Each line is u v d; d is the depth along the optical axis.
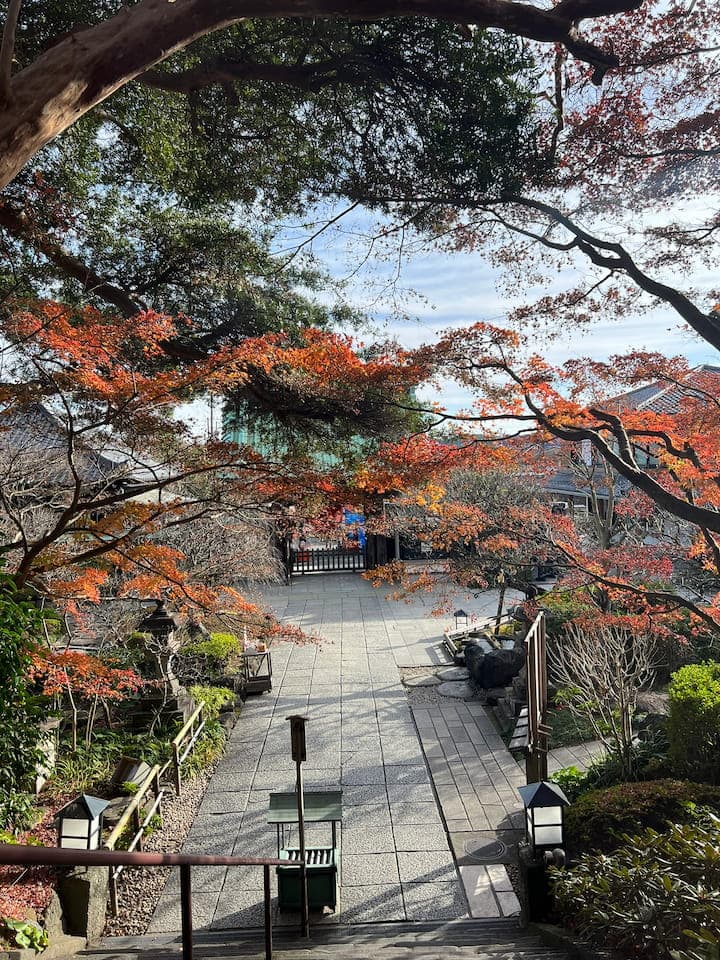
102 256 9.03
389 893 7.37
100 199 9.23
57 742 9.05
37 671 6.73
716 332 6.91
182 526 11.65
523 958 5.21
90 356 6.09
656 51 6.80
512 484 14.03
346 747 11.05
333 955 5.71
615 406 9.80
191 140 8.83
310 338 7.48
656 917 4.64
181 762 9.82
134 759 8.84
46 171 8.52
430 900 7.23
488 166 7.05
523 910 6.81
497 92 6.99
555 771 9.91
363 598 21.31
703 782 8.32
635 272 7.19
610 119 6.99
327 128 8.09
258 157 8.62
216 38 7.50
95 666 6.54
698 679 8.80
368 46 7.29
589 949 5.12
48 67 4.18
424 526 13.83
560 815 6.66
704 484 8.20
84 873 6.40
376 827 8.67
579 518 14.88
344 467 7.53
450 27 6.88
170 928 6.82
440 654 15.73
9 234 8.37
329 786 9.76
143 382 6.24
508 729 11.35
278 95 8.17
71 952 5.99
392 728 11.76
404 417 8.92
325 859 7.18
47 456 8.05
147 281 9.20
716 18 6.61
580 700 10.83
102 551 6.57
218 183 8.76
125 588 7.95
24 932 5.44
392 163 7.66
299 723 6.82
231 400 9.16
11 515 6.58
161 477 8.15
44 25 7.38
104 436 6.90
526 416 7.76
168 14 4.54
